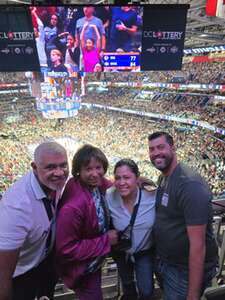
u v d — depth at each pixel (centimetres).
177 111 1895
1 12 266
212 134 1611
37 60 284
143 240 184
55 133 1820
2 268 141
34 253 158
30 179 152
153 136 174
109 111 2075
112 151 1725
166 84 2036
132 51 294
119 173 170
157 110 1983
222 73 1747
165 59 298
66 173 151
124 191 170
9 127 1806
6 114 1877
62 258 153
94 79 2105
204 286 177
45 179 145
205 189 161
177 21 284
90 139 1847
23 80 1900
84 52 288
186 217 160
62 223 149
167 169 173
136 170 175
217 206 247
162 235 175
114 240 173
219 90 1744
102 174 162
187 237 167
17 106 1898
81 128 1930
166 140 171
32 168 155
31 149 1638
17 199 145
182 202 161
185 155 1538
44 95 1628
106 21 282
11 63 280
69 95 1677
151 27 287
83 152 160
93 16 279
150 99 2069
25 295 164
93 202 157
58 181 147
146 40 290
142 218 178
